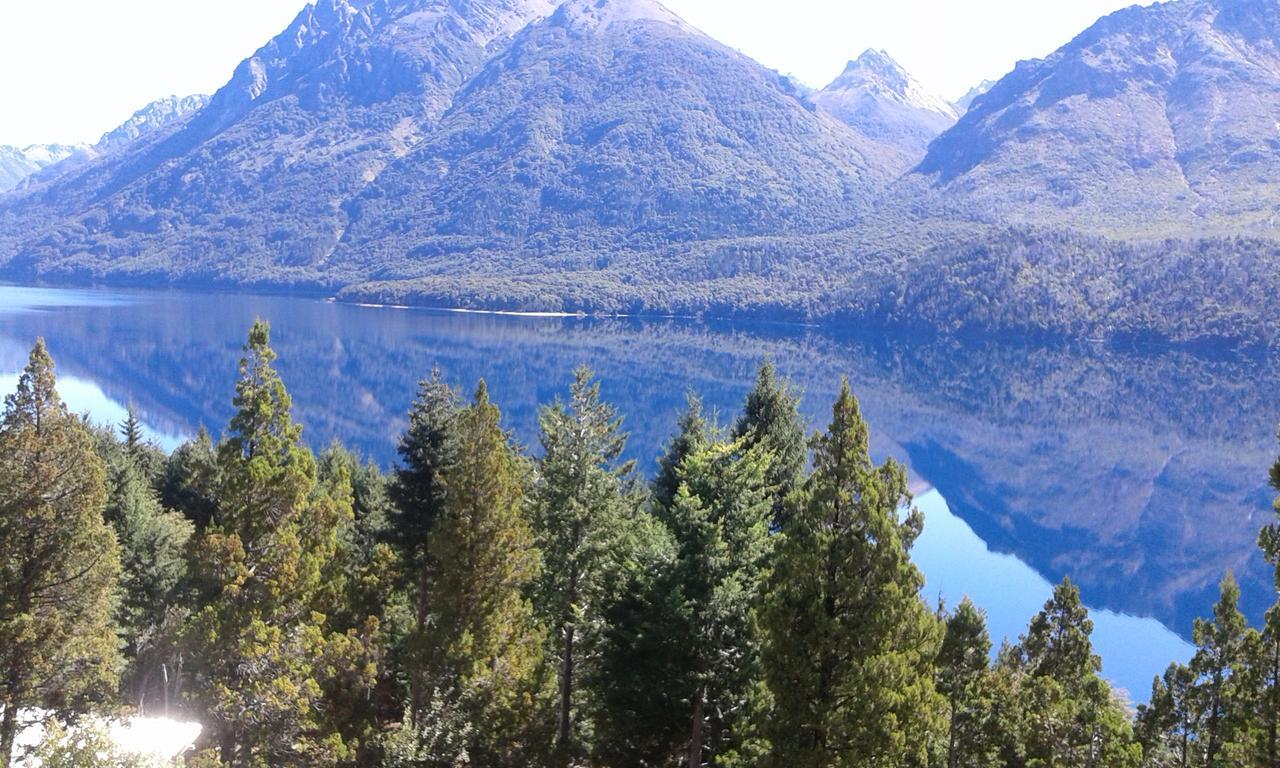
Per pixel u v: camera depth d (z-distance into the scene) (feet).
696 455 105.09
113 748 69.31
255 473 101.35
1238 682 96.32
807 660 76.79
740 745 95.40
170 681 126.82
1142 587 283.59
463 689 103.96
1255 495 398.83
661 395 555.28
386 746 101.65
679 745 107.34
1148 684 215.92
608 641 102.06
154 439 442.50
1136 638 244.83
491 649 107.86
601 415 119.44
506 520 107.24
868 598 76.59
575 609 108.58
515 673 107.45
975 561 303.48
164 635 126.93
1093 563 304.71
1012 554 311.88
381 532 132.98
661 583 93.66
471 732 101.45
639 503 137.90
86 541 86.48
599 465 118.83
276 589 99.30
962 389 655.76
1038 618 125.70
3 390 474.90
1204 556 316.60
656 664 93.81
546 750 106.93
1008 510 369.30
